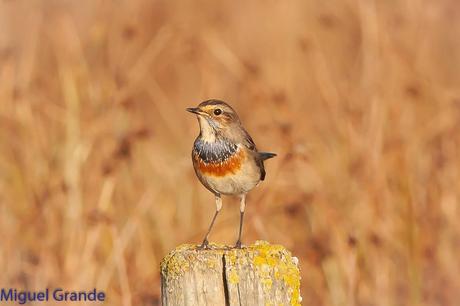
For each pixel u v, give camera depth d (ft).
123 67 55.36
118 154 46.85
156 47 59.82
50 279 41.93
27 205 45.78
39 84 54.24
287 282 25.89
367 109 50.08
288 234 46.29
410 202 46.88
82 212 43.98
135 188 48.16
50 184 45.62
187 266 26.04
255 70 55.77
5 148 48.73
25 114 49.42
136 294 42.39
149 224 46.26
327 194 47.14
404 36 55.31
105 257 43.98
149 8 62.95
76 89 49.52
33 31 56.44
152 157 50.60
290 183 47.55
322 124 52.60
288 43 61.41
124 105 50.70
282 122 49.73
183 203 48.06
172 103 61.67
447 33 66.03
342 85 53.83
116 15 58.34
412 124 50.78
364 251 44.86
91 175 45.88
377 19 55.06
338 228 45.44
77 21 60.80
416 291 44.86
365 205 46.19
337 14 62.44
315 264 44.47
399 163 48.44
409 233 46.21
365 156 47.85
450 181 49.01
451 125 51.11
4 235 44.16
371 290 43.93
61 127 49.80
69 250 42.55
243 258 25.96
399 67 52.75
